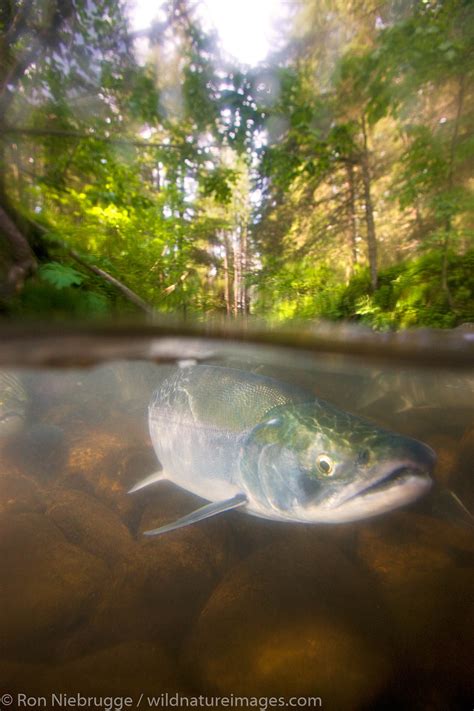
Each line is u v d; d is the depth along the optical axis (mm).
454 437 458
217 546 288
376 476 222
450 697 192
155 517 325
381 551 280
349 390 577
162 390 370
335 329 601
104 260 848
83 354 440
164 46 786
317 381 576
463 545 285
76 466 398
